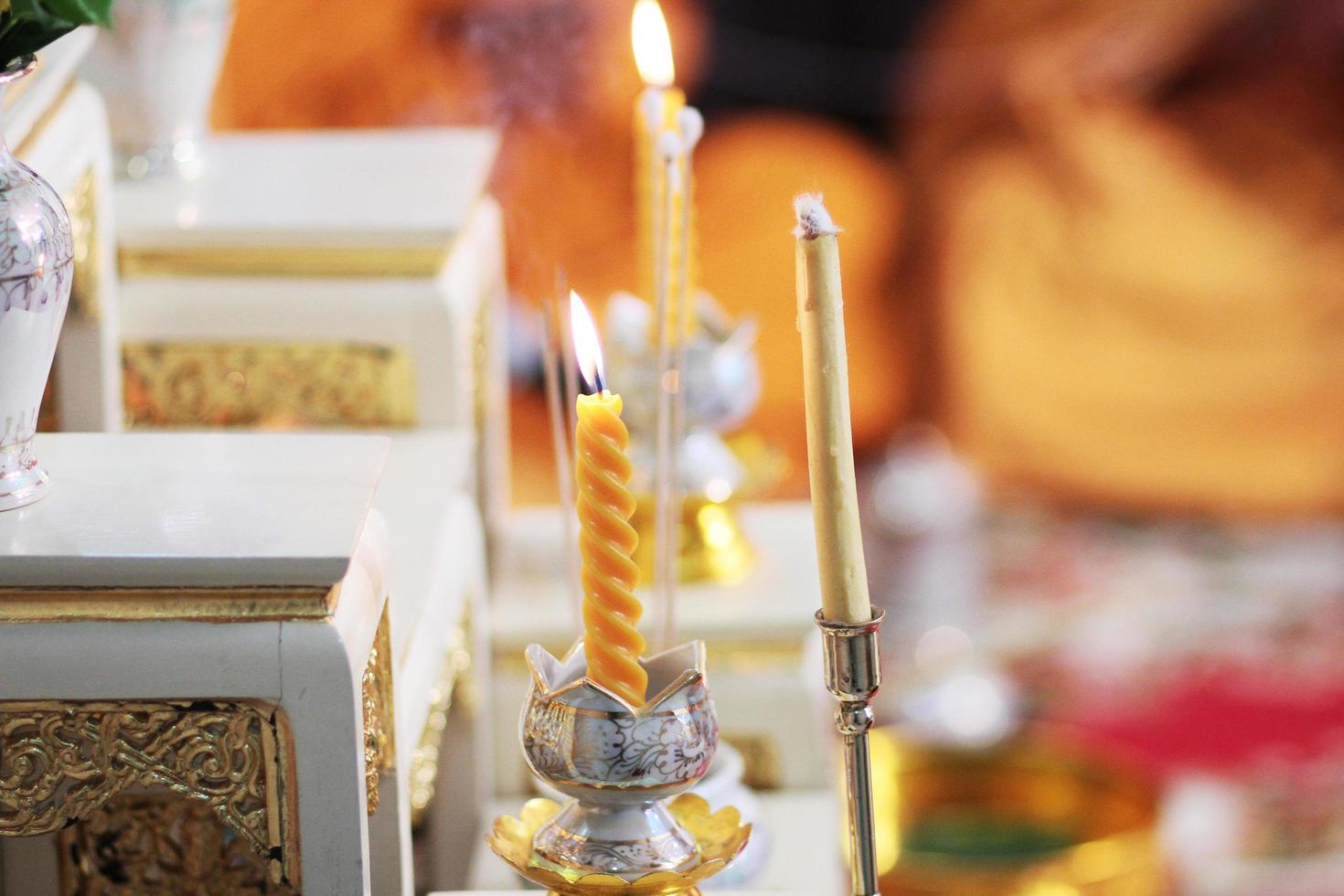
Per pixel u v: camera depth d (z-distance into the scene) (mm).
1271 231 3314
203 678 795
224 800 821
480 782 1485
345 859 824
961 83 3254
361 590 864
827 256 748
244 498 858
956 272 3336
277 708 809
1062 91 3275
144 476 896
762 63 3201
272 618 798
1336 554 3293
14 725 807
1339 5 3232
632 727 824
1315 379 3346
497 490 1829
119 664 790
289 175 1646
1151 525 3385
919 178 3293
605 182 3111
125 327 1477
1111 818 1913
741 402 1579
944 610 3064
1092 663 2941
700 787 1216
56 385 1228
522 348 3143
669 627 1208
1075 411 3375
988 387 3377
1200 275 3326
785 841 1421
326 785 814
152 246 1466
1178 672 2932
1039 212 3318
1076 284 3348
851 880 812
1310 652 2992
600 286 3145
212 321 1478
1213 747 2744
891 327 3354
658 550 1184
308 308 1478
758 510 1828
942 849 1918
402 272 1491
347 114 2984
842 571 777
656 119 1088
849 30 3207
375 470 906
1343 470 3354
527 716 851
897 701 2752
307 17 2928
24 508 842
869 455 3393
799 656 1521
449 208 1507
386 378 1496
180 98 1594
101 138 1228
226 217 1477
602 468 823
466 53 3000
